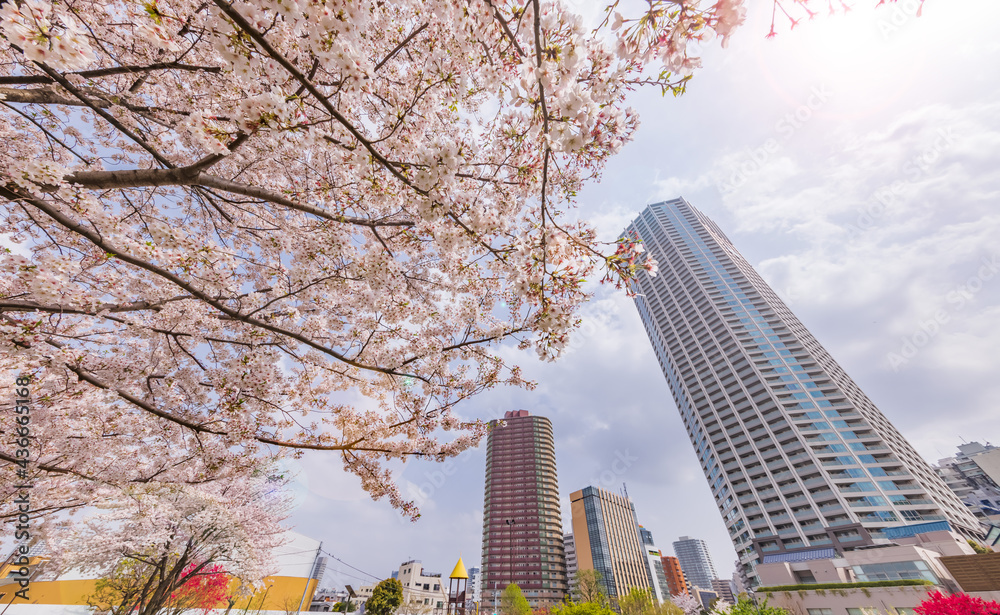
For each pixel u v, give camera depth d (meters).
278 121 2.38
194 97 4.35
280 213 4.91
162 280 4.51
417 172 2.65
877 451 47.50
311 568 29.75
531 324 3.07
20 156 4.46
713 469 58.31
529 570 78.25
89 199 2.69
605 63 2.27
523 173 3.89
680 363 70.19
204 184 3.09
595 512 87.31
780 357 60.03
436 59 3.29
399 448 4.79
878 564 29.30
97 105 3.39
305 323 4.85
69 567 8.58
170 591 8.80
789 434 51.06
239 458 4.85
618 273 2.92
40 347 3.52
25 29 1.65
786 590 20.91
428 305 5.11
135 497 7.63
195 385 4.95
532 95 2.46
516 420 108.50
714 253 81.56
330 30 2.08
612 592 72.00
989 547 26.97
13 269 2.56
